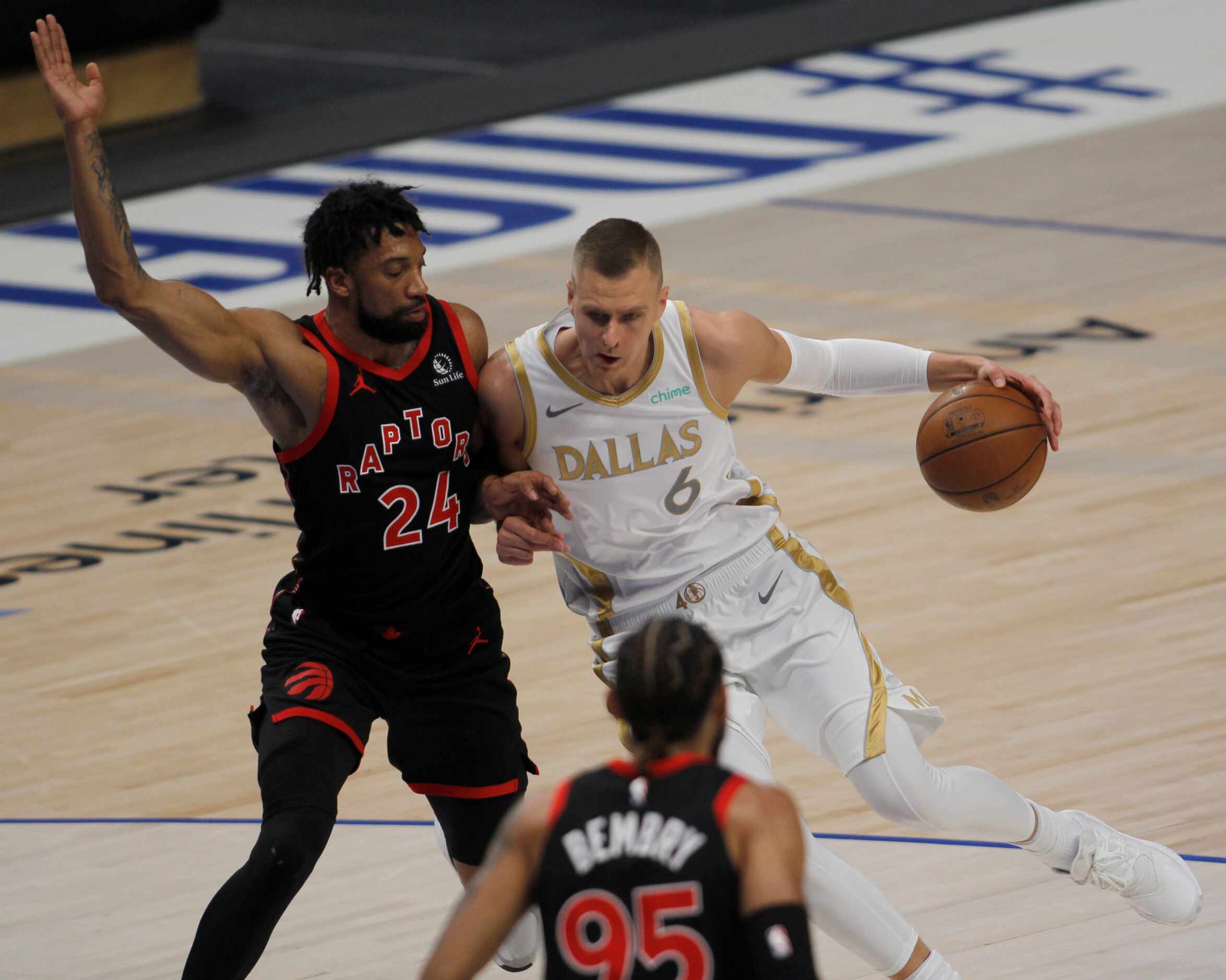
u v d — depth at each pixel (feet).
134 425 99.86
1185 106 147.95
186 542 83.05
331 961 47.44
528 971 46.60
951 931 46.83
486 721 42.75
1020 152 139.85
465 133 156.15
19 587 79.05
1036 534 76.38
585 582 44.83
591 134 153.79
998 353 98.73
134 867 54.29
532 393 42.29
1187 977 43.42
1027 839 43.14
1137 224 120.37
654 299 39.65
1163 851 44.29
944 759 57.57
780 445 89.45
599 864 26.68
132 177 146.30
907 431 90.53
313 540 41.88
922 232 122.93
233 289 120.06
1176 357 96.17
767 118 155.02
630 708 27.99
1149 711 59.82
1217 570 71.20
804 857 26.73
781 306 109.81
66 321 119.24
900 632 67.97
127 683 69.10
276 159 150.51
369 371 40.70
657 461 42.73
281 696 41.52
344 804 58.08
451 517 42.06
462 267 122.01
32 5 153.17
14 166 153.17
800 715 42.86
